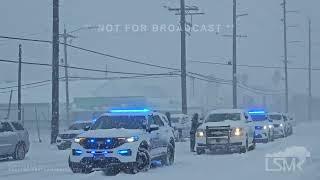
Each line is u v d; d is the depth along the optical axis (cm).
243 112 3603
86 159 2159
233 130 3359
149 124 2397
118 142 2167
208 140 3366
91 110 10525
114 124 2378
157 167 2469
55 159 3142
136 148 2186
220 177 2070
